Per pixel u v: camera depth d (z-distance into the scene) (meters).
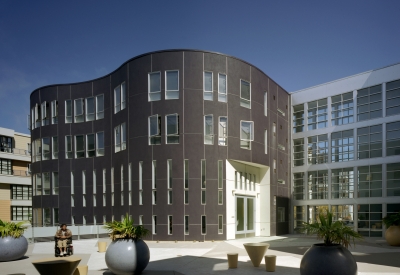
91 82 31.48
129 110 25.69
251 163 26.67
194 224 23.19
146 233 12.03
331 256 9.46
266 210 28.81
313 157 32.31
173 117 24.02
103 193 29.64
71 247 16.45
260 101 28.05
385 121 27.91
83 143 31.55
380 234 27.45
